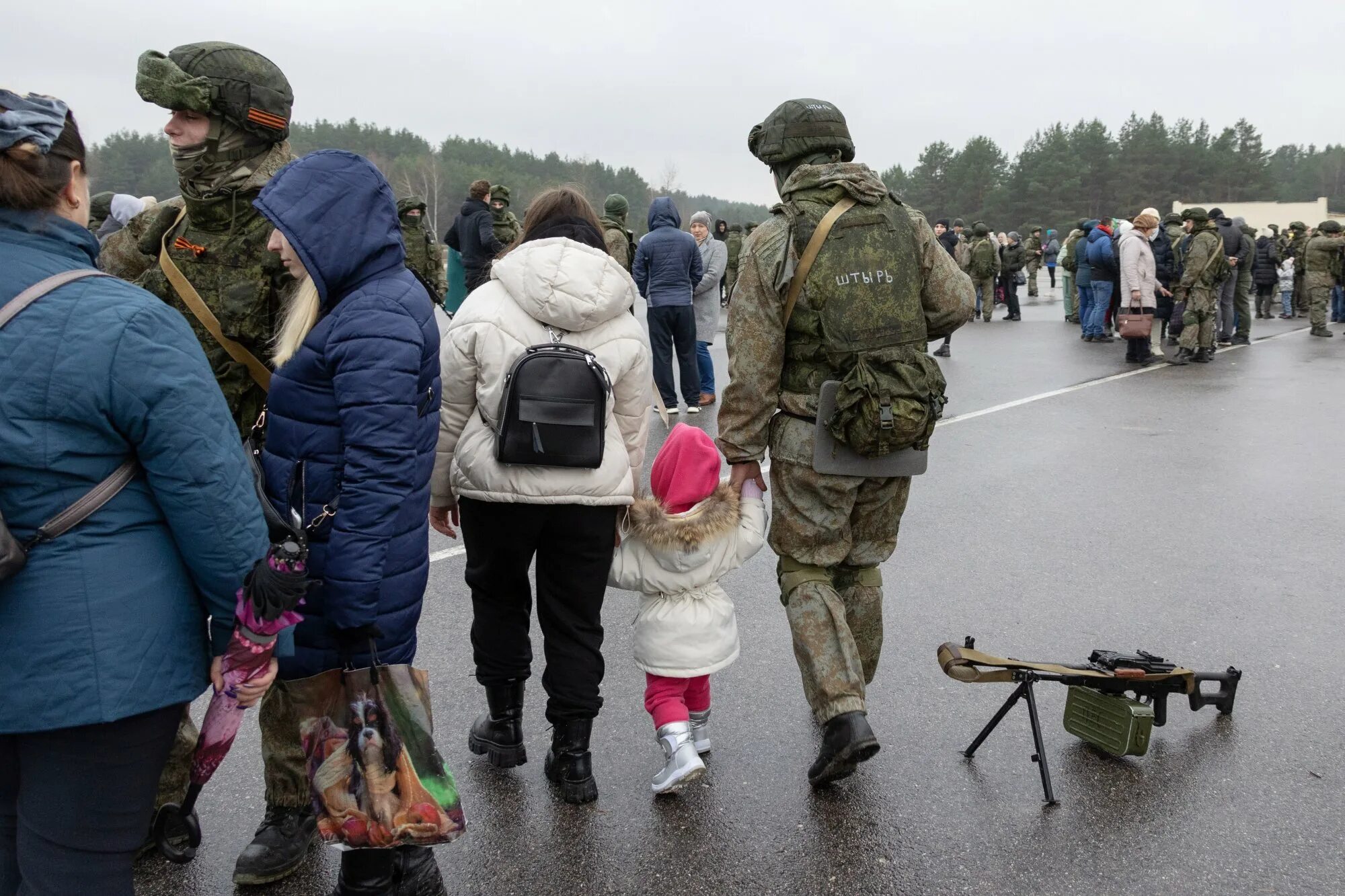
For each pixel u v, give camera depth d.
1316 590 4.80
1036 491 6.66
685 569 3.06
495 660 3.16
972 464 7.40
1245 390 10.81
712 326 10.01
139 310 1.78
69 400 1.71
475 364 2.85
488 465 2.86
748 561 5.30
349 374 2.23
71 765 1.79
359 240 2.30
